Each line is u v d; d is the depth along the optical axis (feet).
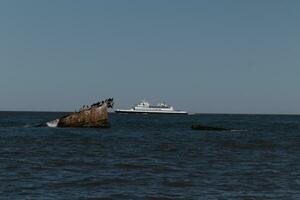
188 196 105.40
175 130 404.16
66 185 116.57
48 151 198.80
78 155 184.44
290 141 281.33
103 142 253.65
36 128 372.79
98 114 368.68
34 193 106.11
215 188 115.14
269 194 107.96
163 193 108.68
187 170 145.48
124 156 183.93
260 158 183.21
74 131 339.16
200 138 302.25
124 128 425.28
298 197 104.78
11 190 108.78
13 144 231.91
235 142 268.00
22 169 140.87
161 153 198.08
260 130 435.53
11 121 608.60
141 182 122.42
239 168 151.53
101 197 103.55
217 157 185.16
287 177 132.57
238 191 111.45
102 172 138.62
